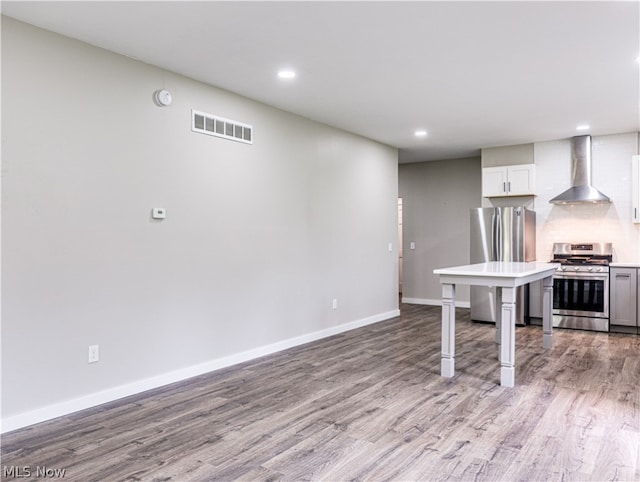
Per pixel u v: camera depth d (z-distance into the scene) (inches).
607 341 209.2
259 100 181.6
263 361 176.2
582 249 243.3
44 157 118.9
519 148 262.8
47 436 109.4
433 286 322.7
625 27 118.6
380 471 93.0
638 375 157.1
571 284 237.0
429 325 249.0
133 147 139.3
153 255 144.6
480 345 201.5
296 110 195.8
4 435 109.9
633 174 230.2
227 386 146.6
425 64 144.3
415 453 100.9
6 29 112.3
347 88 167.3
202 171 160.2
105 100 132.3
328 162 221.1
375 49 132.9
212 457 99.0
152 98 144.8
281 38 125.9
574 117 205.8
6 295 111.9
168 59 140.3
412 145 268.5
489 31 121.2
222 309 167.5
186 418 120.6
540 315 246.1
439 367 167.8
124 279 136.6
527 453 100.6
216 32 122.0
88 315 128.0
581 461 96.8
